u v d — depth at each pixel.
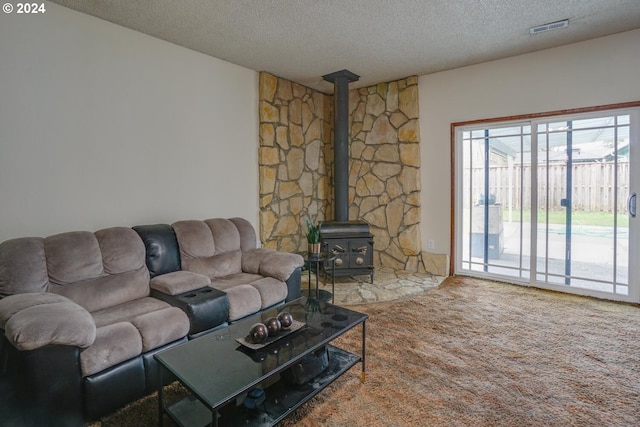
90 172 2.84
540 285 3.87
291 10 2.81
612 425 1.70
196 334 2.22
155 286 2.50
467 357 2.36
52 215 2.64
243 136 4.14
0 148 2.39
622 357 2.34
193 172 3.61
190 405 1.67
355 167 5.15
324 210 5.37
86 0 2.58
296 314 2.13
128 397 1.83
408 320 3.00
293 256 3.12
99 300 2.26
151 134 3.24
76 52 2.74
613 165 3.42
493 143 4.14
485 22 3.06
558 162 3.72
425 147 4.54
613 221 3.44
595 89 3.44
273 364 1.56
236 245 3.28
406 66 4.15
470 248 4.38
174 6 2.71
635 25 3.15
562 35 3.34
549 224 3.81
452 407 1.84
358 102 5.07
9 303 1.72
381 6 2.77
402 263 4.75
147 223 3.23
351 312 2.16
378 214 4.94
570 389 1.99
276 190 4.51
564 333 2.72
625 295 3.40
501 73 3.95
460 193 4.40
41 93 2.57
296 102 4.77
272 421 1.55
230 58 3.83
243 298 2.55
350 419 1.75
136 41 3.12
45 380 1.53
